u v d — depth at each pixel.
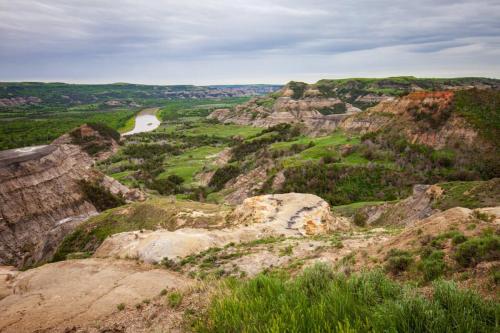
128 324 10.78
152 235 26.41
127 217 47.47
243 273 17.84
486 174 61.34
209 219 40.09
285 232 28.92
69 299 15.20
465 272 8.68
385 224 45.94
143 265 21.33
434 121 76.69
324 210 34.72
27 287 18.33
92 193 67.38
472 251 9.30
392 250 12.61
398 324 4.75
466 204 36.72
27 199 55.75
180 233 26.83
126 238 28.92
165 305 10.98
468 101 76.62
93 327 11.67
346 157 77.81
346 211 54.62
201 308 8.45
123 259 22.80
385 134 81.25
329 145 85.69
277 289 6.64
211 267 19.75
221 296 7.14
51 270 20.50
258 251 21.55
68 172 67.69
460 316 4.76
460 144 69.38
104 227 46.00
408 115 83.25
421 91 87.44
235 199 76.75
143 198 76.25
